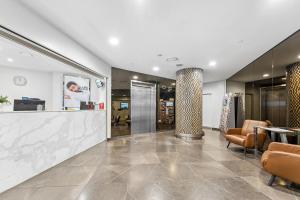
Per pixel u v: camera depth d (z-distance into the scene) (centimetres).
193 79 625
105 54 475
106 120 587
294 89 361
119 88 643
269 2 233
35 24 269
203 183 264
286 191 241
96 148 481
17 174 252
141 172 306
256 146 419
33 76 619
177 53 459
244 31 323
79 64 407
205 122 975
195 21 289
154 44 396
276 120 432
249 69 598
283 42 373
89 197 221
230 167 336
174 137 671
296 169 230
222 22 290
